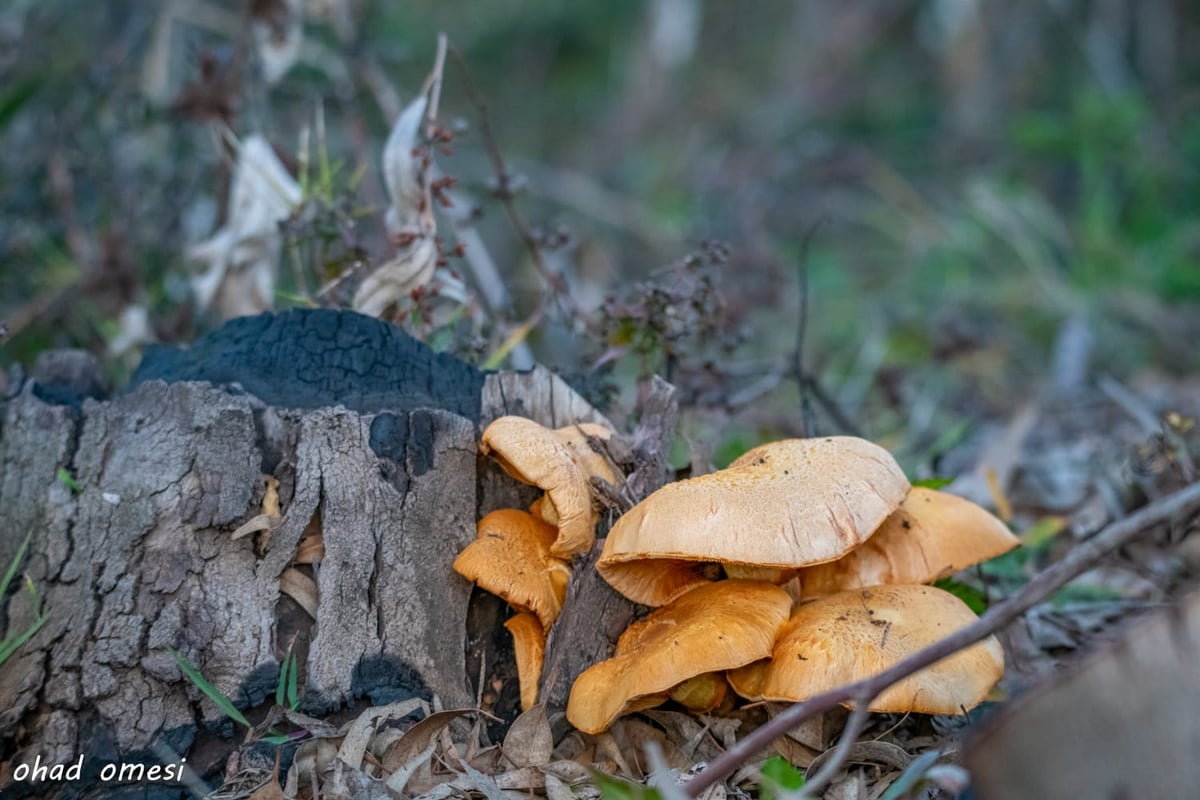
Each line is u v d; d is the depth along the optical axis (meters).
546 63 3.22
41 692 0.86
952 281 1.85
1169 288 1.81
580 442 0.90
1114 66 2.43
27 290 1.24
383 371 0.91
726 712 0.89
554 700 0.88
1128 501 1.05
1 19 1.31
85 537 0.87
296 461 0.88
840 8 3.01
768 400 1.36
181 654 0.86
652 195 2.45
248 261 1.09
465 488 0.90
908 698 0.85
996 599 0.99
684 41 2.88
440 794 0.85
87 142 1.30
